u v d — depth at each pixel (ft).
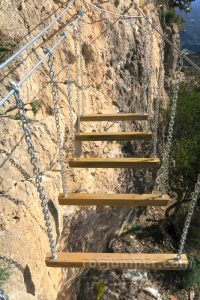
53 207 13.70
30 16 15.98
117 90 22.26
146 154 27.12
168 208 31.86
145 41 24.00
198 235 31.09
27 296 9.03
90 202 13.08
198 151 28.94
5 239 10.50
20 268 10.66
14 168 11.95
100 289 22.99
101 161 14.58
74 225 17.28
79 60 18.15
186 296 25.86
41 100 15.16
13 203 11.29
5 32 14.55
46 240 12.91
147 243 29.60
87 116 17.12
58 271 14.82
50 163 14.49
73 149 15.67
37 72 15.26
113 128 20.71
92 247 21.76
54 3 17.58
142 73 26.12
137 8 24.25
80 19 18.52
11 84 8.04
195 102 31.60
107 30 21.02
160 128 30.58
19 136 12.62
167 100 36.42
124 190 23.99
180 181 30.01
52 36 16.69
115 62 22.15
